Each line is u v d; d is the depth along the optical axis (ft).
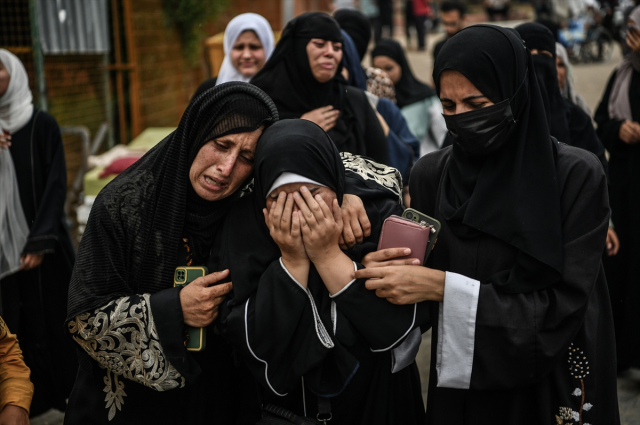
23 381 6.12
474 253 5.64
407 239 5.58
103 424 5.89
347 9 14.69
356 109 10.58
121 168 13.74
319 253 5.38
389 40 15.43
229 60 13.34
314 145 5.32
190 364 5.50
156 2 21.33
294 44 10.10
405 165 10.82
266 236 5.66
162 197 5.59
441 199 5.90
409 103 15.16
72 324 5.56
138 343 5.43
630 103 11.50
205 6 22.97
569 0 49.03
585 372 5.63
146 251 5.58
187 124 5.55
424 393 10.64
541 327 5.33
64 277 10.49
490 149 5.51
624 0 27.17
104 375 5.90
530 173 5.46
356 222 5.61
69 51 16.02
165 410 5.89
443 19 20.65
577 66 44.21
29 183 10.25
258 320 5.35
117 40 18.78
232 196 5.86
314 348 5.42
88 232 5.68
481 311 5.38
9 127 10.19
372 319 5.46
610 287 11.21
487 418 5.76
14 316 10.12
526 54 5.61
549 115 8.59
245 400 6.12
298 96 10.23
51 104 15.78
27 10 14.70
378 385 5.88
